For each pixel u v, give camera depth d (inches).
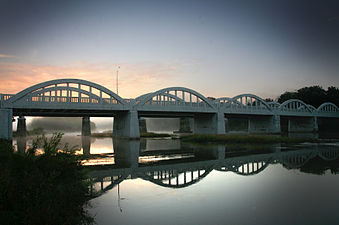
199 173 635.5
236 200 409.4
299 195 431.8
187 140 1815.9
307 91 4101.9
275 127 3011.8
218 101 2532.0
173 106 2165.4
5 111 1457.9
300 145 1359.5
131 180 564.7
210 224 312.2
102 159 904.3
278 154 979.9
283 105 3208.7
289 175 593.6
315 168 674.8
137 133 1963.6
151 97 2065.7
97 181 555.8
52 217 292.0
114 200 418.0
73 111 1893.5
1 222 273.7
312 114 3462.1
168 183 533.6
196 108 2310.5
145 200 417.1
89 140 2094.0
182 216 341.7
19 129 2807.6
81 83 1731.1
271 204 387.2
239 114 2797.7
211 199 418.0
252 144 1450.5
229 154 1005.2
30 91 1536.7
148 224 315.9
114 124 2345.0
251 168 693.3
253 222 317.1
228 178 573.0
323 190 460.1
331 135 2603.3
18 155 391.2
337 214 343.0
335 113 3767.2
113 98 1899.6
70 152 492.4
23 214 294.4
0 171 361.7
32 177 341.1
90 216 346.9
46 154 432.1
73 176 434.0
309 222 315.9
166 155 1008.9
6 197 317.7
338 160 808.9
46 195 323.6
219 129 2458.2
